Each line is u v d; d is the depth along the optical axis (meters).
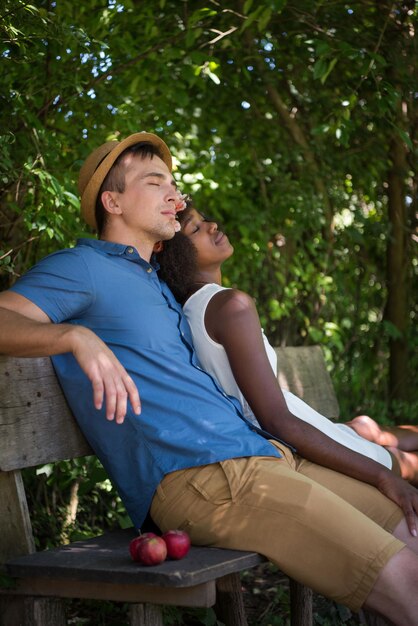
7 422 2.25
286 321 5.10
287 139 5.10
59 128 3.82
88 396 2.40
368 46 4.64
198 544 2.25
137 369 2.36
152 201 2.58
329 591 2.16
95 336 2.07
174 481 2.29
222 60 4.82
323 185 5.16
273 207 5.02
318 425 2.88
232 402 2.52
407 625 2.11
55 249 3.73
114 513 3.80
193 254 2.88
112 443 2.38
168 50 4.21
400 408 5.32
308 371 3.78
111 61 4.04
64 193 3.25
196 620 3.17
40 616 2.10
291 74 4.99
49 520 3.49
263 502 2.21
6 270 3.30
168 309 2.53
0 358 2.27
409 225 5.43
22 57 3.31
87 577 1.99
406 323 5.46
